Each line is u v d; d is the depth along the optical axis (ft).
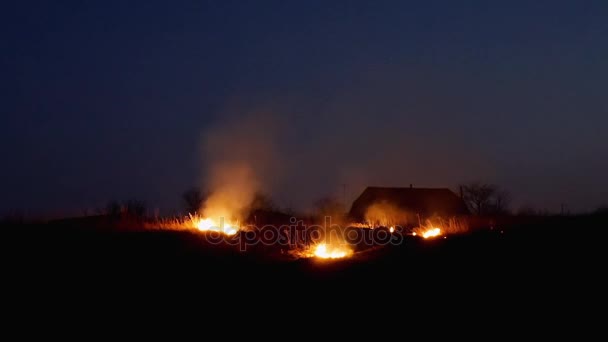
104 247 49.88
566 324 34.47
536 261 45.91
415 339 33.32
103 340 32.96
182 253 49.93
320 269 46.34
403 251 51.11
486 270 44.57
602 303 37.11
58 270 43.75
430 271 45.01
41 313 36.35
